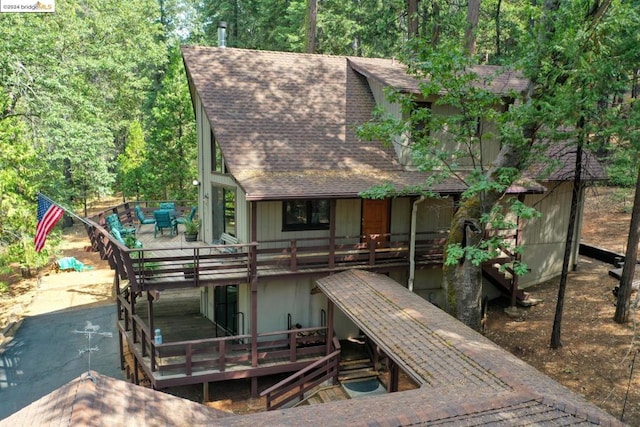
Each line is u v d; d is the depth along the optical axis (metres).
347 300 12.16
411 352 9.07
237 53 17.83
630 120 10.94
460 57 11.75
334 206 14.05
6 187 19.62
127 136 38.69
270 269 14.12
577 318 14.31
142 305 17.52
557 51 10.89
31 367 16.42
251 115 15.77
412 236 14.91
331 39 30.19
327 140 15.88
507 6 25.92
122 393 7.38
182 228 20.50
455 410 6.66
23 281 25.89
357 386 12.65
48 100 19.78
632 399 10.27
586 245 20.83
